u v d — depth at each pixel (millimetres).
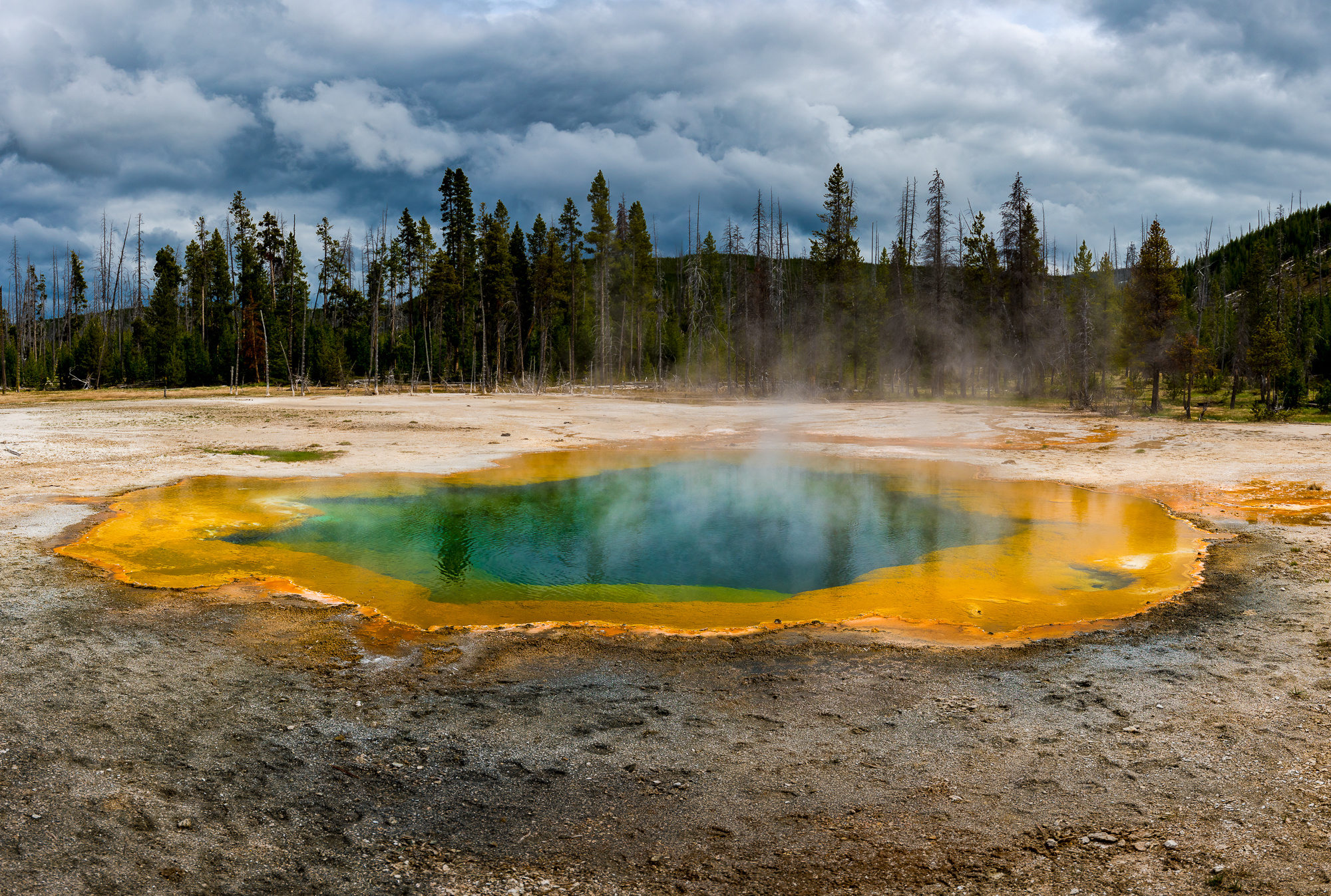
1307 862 3961
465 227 63188
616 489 17672
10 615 8289
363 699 6379
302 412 32969
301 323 69312
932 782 4977
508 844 4312
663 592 10016
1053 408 40750
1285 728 5621
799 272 65688
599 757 5367
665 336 76438
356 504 15648
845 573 10984
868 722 5914
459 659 7387
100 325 67938
